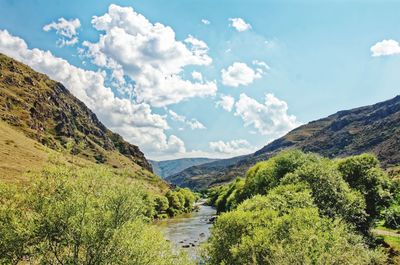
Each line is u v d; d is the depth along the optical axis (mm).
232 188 132250
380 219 66312
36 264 24312
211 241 37750
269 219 36438
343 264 22312
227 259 34656
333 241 24641
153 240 27703
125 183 27766
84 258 25484
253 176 83375
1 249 23531
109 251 25219
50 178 26094
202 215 153125
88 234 24797
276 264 23359
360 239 32562
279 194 46500
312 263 22438
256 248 30328
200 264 36469
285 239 26953
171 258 28125
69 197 25547
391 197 58812
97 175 27062
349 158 63406
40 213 24891
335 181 50469
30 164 118875
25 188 25797
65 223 24688
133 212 27266
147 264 26312
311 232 24938
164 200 145875
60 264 25141
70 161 28047
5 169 100188
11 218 24219
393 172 113062
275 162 68750
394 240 51656
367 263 25828
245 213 37656
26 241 24188
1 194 25234
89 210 25344
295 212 32844
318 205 46344
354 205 48375
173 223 119312
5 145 135875
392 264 41062
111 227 25391
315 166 54000
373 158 61938
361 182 59188
